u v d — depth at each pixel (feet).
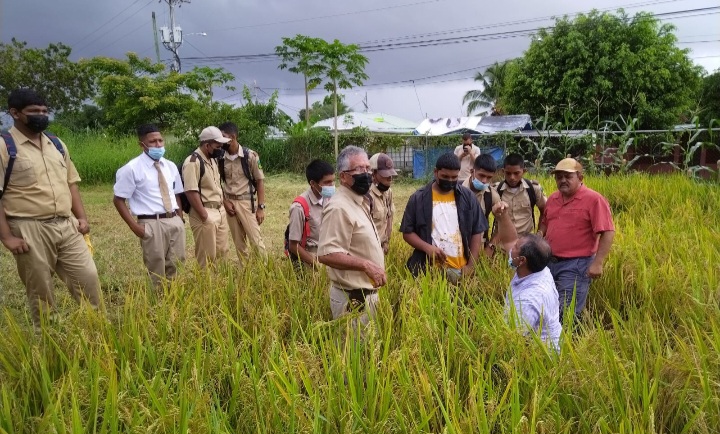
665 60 83.10
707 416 9.88
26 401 10.37
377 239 14.32
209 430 9.23
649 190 37.70
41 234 16.56
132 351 12.46
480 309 13.76
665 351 12.75
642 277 17.53
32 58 111.86
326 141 80.12
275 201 53.93
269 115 87.25
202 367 11.32
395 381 10.75
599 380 10.44
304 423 9.49
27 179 16.17
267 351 12.36
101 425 9.75
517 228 21.18
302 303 15.89
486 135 72.69
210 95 83.25
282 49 72.64
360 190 13.52
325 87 74.23
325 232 13.38
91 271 17.93
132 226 20.26
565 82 85.46
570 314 12.85
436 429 10.46
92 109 132.87
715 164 61.36
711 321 12.20
